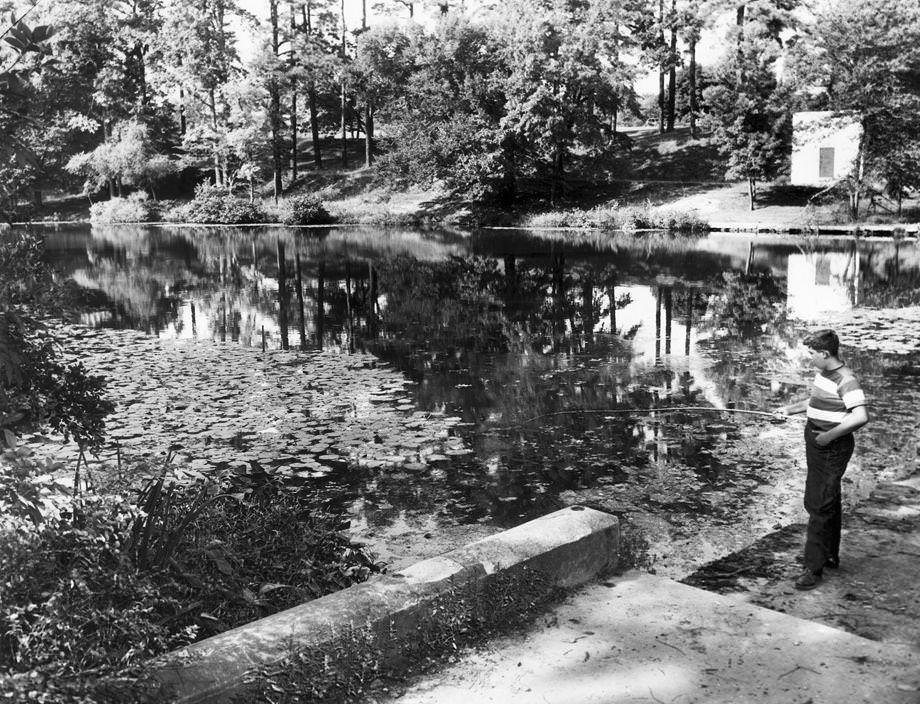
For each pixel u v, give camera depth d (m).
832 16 41.19
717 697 3.88
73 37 51.06
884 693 3.95
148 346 16.17
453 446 9.77
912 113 40.81
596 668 4.14
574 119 53.75
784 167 47.81
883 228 39.81
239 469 8.92
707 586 5.83
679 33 60.50
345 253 36.81
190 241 45.59
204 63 65.69
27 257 4.95
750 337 16.69
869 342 15.71
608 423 10.75
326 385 12.84
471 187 55.94
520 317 19.50
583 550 5.12
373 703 3.86
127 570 4.11
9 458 3.71
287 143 75.06
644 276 26.95
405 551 6.96
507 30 56.00
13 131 4.52
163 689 3.51
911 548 6.16
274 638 3.91
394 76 63.66
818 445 5.67
